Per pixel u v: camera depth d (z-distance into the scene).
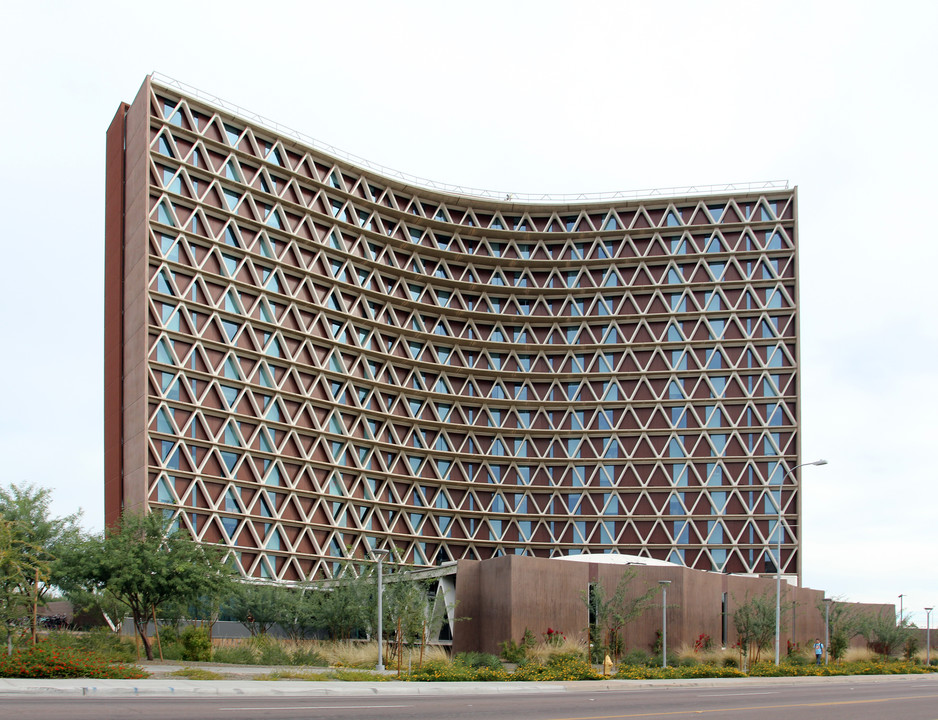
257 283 80.81
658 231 101.25
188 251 75.12
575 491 96.75
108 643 44.25
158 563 41.66
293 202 84.81
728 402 96.88
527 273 103.00
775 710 24.08
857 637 75.69
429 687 29.81
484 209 103.06
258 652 46.81
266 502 77.88
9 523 38.69
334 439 85.38
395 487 90.56
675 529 94.62
